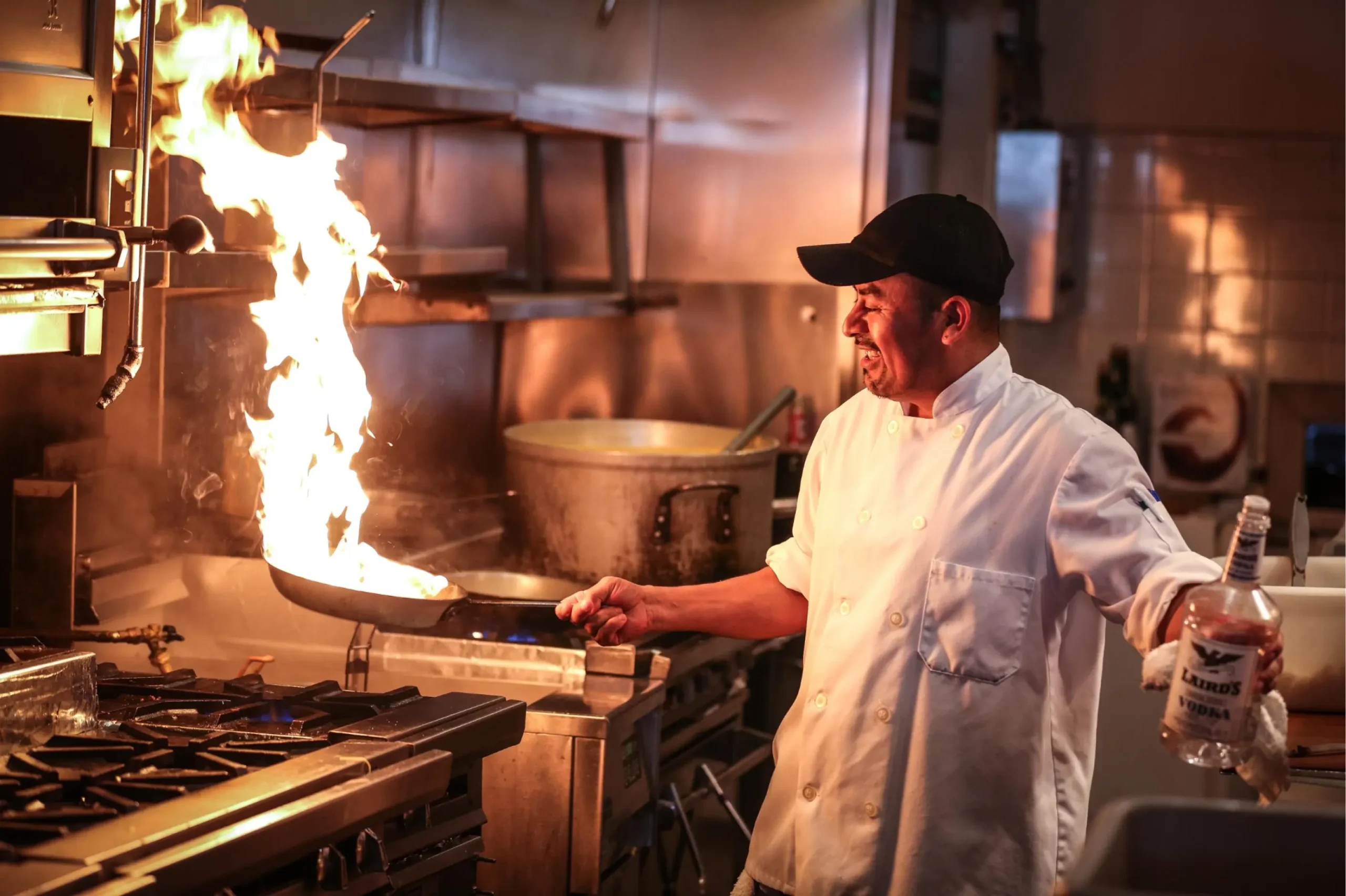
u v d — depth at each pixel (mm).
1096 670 1753
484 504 2840
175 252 1932
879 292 1741
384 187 3121
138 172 1833
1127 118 4273
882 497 1791
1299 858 1200
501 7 3539
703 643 2516
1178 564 1552
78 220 1729
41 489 2141
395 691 1852
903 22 3402
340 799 1477
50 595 2158
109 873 1245
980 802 1681
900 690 1712
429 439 3256
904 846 1687
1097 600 1649
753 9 3395
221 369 2547
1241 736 1301
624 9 3471
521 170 3504
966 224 1720
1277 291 4219
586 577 2604
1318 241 4184
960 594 1695
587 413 3543
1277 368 4238
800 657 3104
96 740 1567
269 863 1402
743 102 3418
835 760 1743
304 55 2627
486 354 3488
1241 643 1290
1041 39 4301
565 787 2043
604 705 2090
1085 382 4359
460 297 2812
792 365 3410
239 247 2275
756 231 3434
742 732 2820
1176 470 4289
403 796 1584
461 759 1800
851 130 3348
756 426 2795
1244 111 4207
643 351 3502
